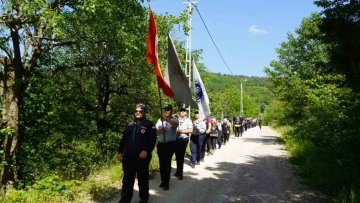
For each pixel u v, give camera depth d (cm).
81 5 850
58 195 633
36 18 816
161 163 771
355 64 741
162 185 773
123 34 950
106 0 837
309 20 1906
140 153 587
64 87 1364
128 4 1026
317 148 1310
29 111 1148
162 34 1230
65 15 881
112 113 1648
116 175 833
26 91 1099
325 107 1241
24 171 1107
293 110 2112
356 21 753
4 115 950
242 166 1144
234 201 689
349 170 891
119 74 1433
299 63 2053
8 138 940
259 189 804
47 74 1135
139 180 623
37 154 1246
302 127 1853
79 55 1191
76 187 696
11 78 950
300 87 1984
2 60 948
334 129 1111
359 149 895
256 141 2383
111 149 1439
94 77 1429
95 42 1025
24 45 989
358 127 901
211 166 1125
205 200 688
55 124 1339
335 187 786
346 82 802
